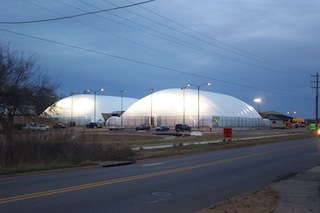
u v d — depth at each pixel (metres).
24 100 26.72
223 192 12.62
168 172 17.67
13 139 20.97
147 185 13.77
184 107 110.12
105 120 135.88
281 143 44.16
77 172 17.78
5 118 27.05
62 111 133.38
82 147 22.95
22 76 27.30
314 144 41.88
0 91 25.81
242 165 20.98
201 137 56.09
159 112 118.38
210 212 9.24
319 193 11.92
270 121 144.50
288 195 11.58
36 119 28.39
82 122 126.25
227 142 41.47
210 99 121.25
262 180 15.45
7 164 18.70
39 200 10.65
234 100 136.38
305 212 9.27
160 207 10.16
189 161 23.38
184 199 11.32
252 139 48.94
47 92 29.00
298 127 154.12
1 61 26.36
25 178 15.48
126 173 17.28
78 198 11.07
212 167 19.92
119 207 10.03
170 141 44.12
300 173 17.12
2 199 10.70
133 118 120.88
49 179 15.09
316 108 92.00
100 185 13.55
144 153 27.52
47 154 21.22
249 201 10.62
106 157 23.38
